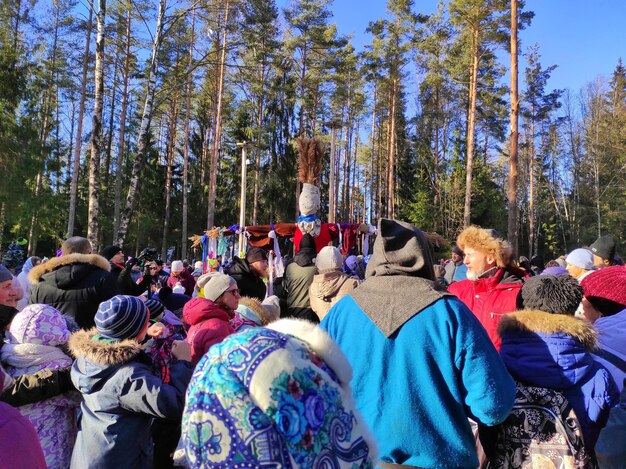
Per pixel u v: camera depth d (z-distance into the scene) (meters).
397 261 2.04
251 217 37.00
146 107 15.03
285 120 35.25
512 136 18.05
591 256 4.25
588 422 2.18
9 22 25.77
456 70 28.28
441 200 35.59
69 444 2.97
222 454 1.09
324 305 4.58
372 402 1.86
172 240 43.69
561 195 50.66
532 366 2.21
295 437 1.10
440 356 1.82
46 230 33.22
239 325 4.17
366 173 49.41
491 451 2.28
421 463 1.78
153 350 2.85
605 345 2.69
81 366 2.71
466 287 3.38
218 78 29.62
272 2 26.30
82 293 4.09
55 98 35.31
